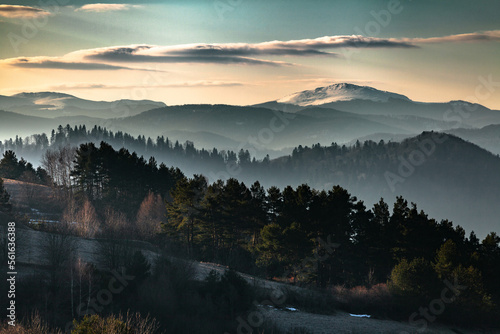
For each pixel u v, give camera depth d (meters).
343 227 106.81
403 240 103.56
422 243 102.94
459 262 89.25
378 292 85.19
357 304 82.50
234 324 59.62
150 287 60.78
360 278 105.88
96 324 35.16
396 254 104.31
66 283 61.31
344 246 105.69
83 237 98.62
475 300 80.88
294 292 81.56
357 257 106.19
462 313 80.62
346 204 107.12
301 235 102.38
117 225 113.69
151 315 56.19
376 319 77.38
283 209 113.50
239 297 66.75
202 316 59.81
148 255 81.38
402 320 78.81
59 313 53.81
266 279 99.06
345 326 69.25
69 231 94.69
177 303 61.00
